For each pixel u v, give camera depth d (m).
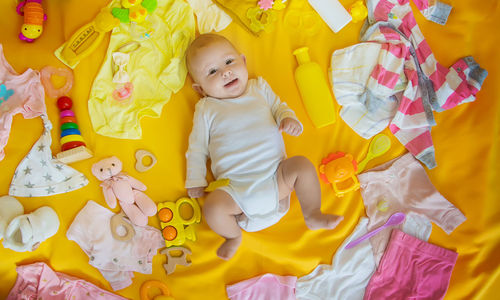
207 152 1.67
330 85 1.83
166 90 1.77
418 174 1.76
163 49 1.79
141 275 1.67
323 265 1.70
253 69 1.82
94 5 1.80
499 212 1.69
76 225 1.66
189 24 1.80
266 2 1.81
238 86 1.61
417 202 1.73
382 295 1.67
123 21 1.76
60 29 1.77
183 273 1.67
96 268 1.66
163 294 1.65
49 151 1.66
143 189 1.70
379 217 1.72
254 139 1.58
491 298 1.65
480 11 1.82
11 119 1.63
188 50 1.66
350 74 1.79
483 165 1.72
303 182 1.49
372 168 1.78
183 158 1.74
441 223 1.71
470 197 1.72
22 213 1.63
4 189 1.64
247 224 1.57
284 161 1.55
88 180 1.69
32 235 1.55
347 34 1.85
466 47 1.82
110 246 1.66
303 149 1.78
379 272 1.69
